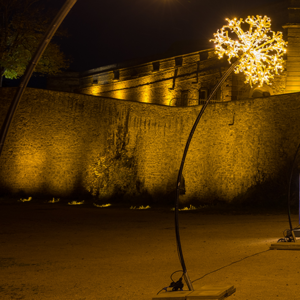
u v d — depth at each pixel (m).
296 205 22.22
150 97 42.88
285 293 5.36
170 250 9.75
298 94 23.83
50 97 29.75
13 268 7.63
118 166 29.97
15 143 28.73
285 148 24.05
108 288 5.96
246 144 26.20
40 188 29.12
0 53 32.78
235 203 25.39
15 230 14.27
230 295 5.31
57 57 34.97
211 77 37.44
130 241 11.49
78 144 30.09
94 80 49.78
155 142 30.86
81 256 9.02
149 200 30.23
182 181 30.42
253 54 6.54
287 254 8.73
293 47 33.56
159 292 5.48
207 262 8.06
